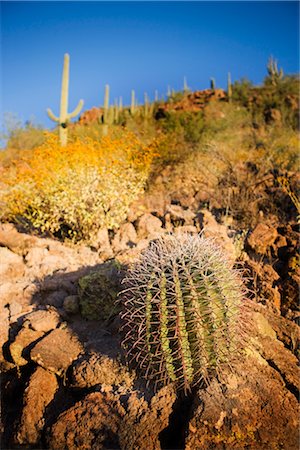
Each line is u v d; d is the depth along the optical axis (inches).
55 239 196.4
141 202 232.7
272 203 206.2
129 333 104.9
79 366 105.5
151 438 87.5
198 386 95.9
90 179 192.5
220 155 251.1
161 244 103.0
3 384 113.7
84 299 126.5
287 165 257.1
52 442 90.7
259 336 111.9
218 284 92.9
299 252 153.2
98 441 88.6
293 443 85.0
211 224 182.7
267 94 695.7
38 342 111.7
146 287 96.2
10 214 217.5
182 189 249.1
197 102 753.6
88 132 388.5
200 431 85.2
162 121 437.7
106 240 185.2
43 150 210.1
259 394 91.5
